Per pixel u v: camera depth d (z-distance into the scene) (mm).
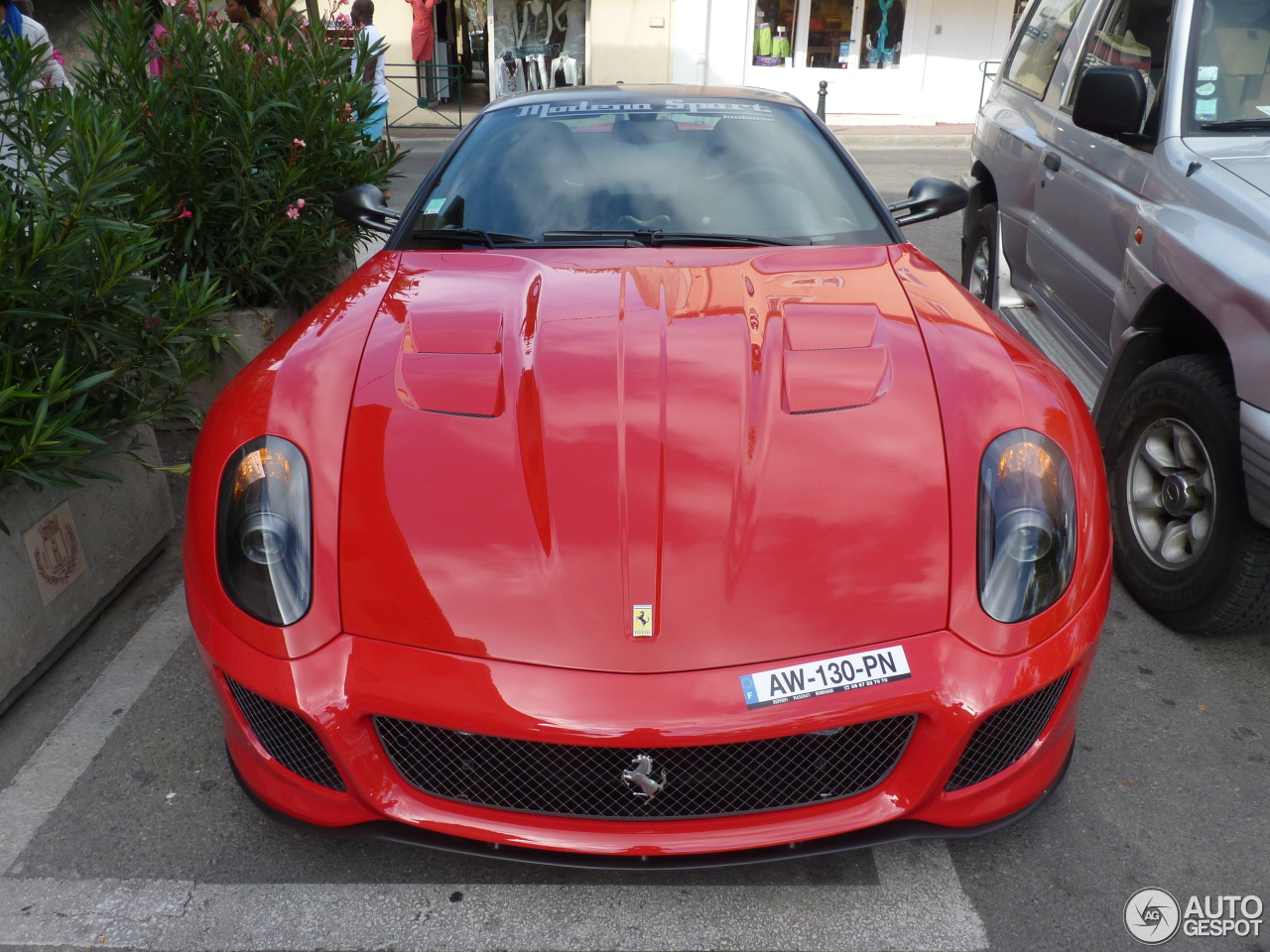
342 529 1795
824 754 1697
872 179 10000
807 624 1653
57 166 2629
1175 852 2033
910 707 1654
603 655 1616
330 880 1963
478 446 1902
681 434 1913
